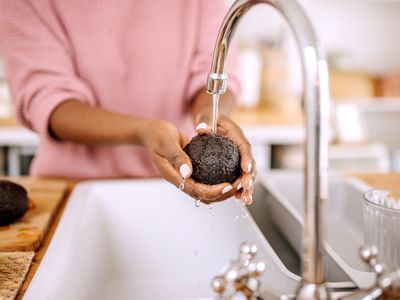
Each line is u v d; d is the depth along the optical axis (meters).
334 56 2.22
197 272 0.85
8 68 0.94
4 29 0.92
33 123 0.94
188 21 0.98
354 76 2.20
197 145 0.51
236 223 0.80
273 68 2.05
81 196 0.80
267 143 1.85
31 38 0.91
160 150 0.59
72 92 0.92
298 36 0.33
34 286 0.50
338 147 1.88
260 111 2.03
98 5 0.93
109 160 1.03
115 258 0.86
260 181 0.98
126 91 1.01
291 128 1.85
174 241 0.86
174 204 0.86
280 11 0.35
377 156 1.91
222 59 0.45
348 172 1.06
